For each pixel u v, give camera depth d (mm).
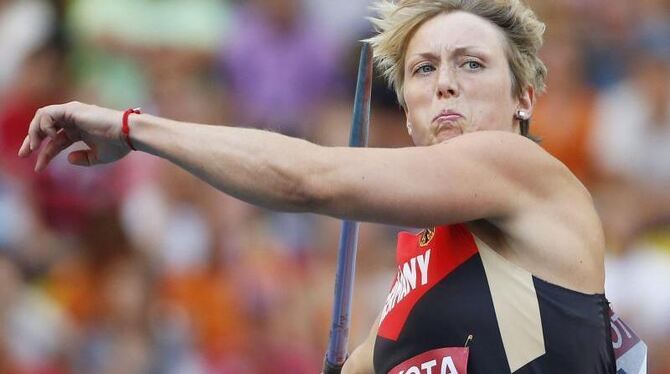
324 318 24453
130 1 29328
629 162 28922
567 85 29516
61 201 24781
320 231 25688
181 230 24750
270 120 29203
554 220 9656
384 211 9297
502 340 9477
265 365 23359
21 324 21969
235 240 24828
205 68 29547
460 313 9602
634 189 28359
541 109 29156
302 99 29641
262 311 23969
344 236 11102
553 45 29859
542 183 9703
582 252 9648
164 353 22156
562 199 9773
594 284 9688
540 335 9453
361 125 10695
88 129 9656
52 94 27453
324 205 9281
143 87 28641
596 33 30516
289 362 23531
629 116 29219
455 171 9398
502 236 9734
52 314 22188
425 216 9352
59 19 28453
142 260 22703
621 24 30812
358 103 10680
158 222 24781
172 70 29047
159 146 9445
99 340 21828
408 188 9266
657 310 24656
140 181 25172
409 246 10367
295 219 25578
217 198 25000
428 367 9656
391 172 9281
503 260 9641
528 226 9586
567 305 9508
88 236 22625
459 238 9844
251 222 25203
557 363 9461
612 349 9836
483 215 9508
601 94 29641
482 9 10258
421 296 9844
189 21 29656
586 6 30672
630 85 29859
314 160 9234
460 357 9508
